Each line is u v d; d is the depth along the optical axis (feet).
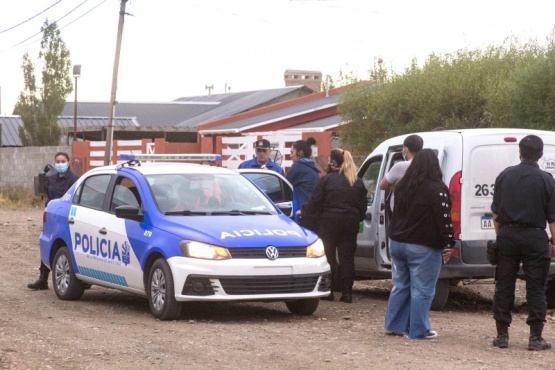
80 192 45.21
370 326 37.60
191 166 43.65
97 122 201.05
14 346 32.07
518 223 32.04
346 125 89.20
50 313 40.42
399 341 33.76
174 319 38.14
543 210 32.07
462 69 77.51
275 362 29.53
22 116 171.73
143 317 39.24
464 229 41.04
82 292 44.86
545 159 41.91
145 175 41.65
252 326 37.04
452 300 47.88
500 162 41.65
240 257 37.29
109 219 41.88
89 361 29.55
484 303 47.47
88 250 43.06
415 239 33.58
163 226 38.65
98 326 36.58
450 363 29.63
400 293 34.71
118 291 48.70
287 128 120.57
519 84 61.82
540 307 32.14
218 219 39.06
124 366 28.84
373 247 46.01
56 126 171.22
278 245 37.99
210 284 36.81
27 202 131.34
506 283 32.60
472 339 34.47
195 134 167.53
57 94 170.81
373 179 47.57
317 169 49.49
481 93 73.00
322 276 38.86
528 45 77.30
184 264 37.09
